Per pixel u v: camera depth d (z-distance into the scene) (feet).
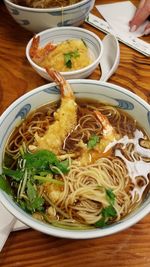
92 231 0.68
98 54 1.24
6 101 1.19
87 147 0.92
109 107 1.01
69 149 0.93
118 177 0.88
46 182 0.83
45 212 0.81
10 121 0.93
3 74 1.29
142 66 1.28
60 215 0.81
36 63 1.21
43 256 0.82
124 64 1.29
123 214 0.80
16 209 0.72
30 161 0.85
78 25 1.42
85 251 0.83
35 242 0.85
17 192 0.83
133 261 0.81
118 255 0.82
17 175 0.84
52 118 1.01
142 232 0.85
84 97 1.03
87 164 0.90
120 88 0.96
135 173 0.89
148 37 1.40
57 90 1.00
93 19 1.48
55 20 1.31
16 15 1.32
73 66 1.16
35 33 1.42
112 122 0.99
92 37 1.27
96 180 0.87
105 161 0.91
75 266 0.81
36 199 0.81
